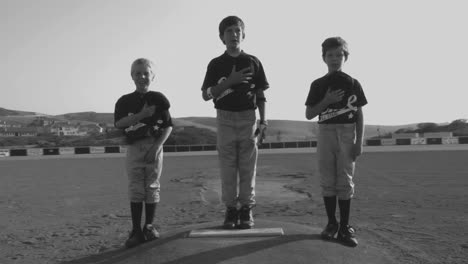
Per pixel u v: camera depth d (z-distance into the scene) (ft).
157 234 14.44
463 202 28.91
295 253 12.00
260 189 38.47
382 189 37.06
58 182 50.70
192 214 26.45
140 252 13.32
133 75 14.65
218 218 24.71
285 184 42.27
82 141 314.55
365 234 17.98
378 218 22.95
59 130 428.97
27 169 75.56
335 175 13.70
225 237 13.34
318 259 11.84
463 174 48.80
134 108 14.44
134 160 14.21
